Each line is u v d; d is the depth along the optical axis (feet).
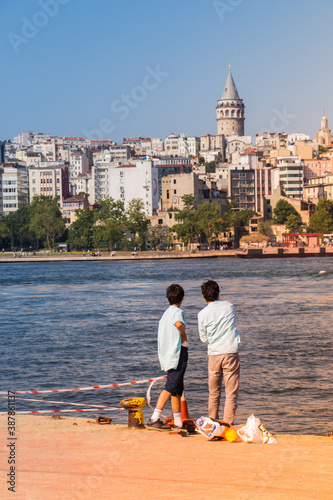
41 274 580.71
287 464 41.45
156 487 36.19
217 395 56.03
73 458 43.62
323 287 356.38
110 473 39.37
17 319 244.01
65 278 510.99
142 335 190.90
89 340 183.73
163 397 55.26
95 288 399.03
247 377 124.67
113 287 402.93
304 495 34.53
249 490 35.50
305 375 125.80
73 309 276.62
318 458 43.21
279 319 218.38
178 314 54.60
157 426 55.21
